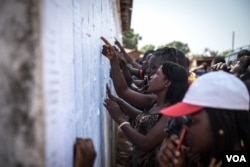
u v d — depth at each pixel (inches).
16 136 23.0
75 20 42.4
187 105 42.9
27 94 22.6
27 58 22.5
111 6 175.0
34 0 22.3
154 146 69.2
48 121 24.1
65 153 31.6
